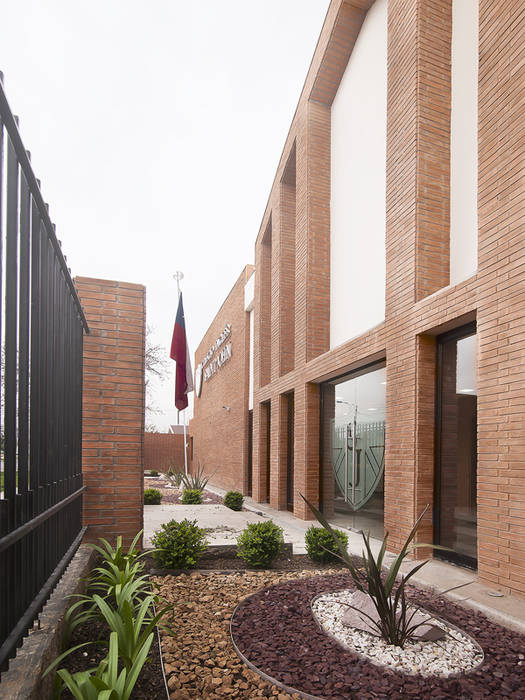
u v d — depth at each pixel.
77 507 4.84
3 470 2.04
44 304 2.88
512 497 4.54
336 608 3.80
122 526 5.59
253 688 2.61
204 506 11.65
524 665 2.90
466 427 5.79
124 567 3.88
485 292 5.10
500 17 5.10
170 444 33.50
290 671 2.77
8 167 2.06
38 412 2.66
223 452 21.06
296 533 8.37
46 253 2.91
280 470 12.44
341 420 9.50
